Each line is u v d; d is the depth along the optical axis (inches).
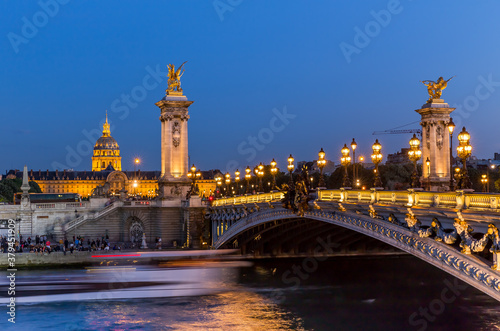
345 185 2559.1
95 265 4249.5
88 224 5329.7
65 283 3622.0
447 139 4168.3
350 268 3907.5
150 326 2790.4
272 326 2716.5
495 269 1572.3
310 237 3944.4
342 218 2546.8
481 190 5265.8
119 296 3314.5
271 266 4045.3
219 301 3176.7
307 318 2817.4
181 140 5265.8
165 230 5162.4
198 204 4916.3
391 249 4124.0
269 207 3403.1
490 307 2881.4
